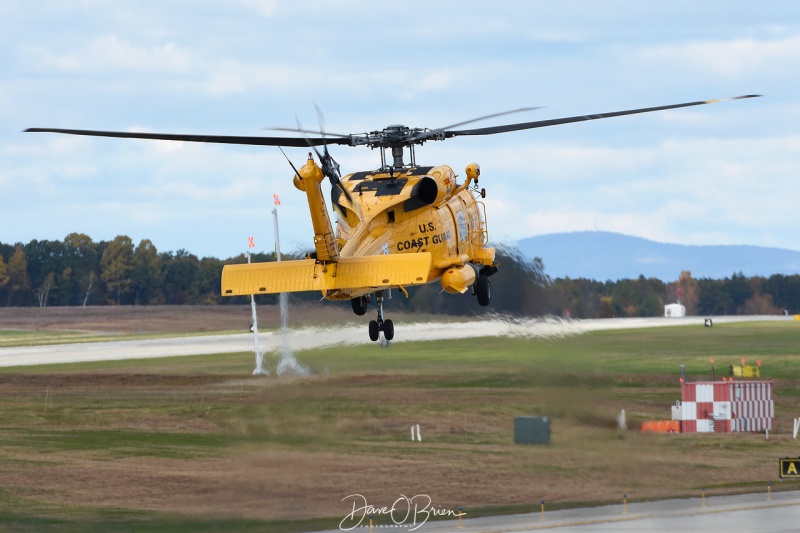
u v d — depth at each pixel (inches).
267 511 4414.4
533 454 5438.0
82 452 5629.9
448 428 6063.0
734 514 4207.7
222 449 5684.1
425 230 4094.5
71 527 4141.2
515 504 4466.0
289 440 5866.1
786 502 4429.1
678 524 4045.3
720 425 6043.3
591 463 5265.8
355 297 3961.6
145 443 5836.6
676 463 5260.8
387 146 4133.9
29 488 4820.4
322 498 4626.0
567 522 4109.3
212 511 4421.8
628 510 4313.5
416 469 5132.9
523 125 3969.0
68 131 3570.4
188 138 3710.6
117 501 4584.2
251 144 3789.4
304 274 3656.5
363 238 3909.9
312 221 3587.6
